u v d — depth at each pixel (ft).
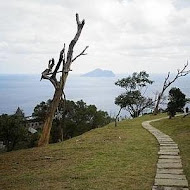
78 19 74.13
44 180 35.24
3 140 155.94
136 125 106.01
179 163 41.52
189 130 76.89
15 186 33.63
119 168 39.34
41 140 71.87
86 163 43.50
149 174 35.94
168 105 111.86
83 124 178.50
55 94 72.69
